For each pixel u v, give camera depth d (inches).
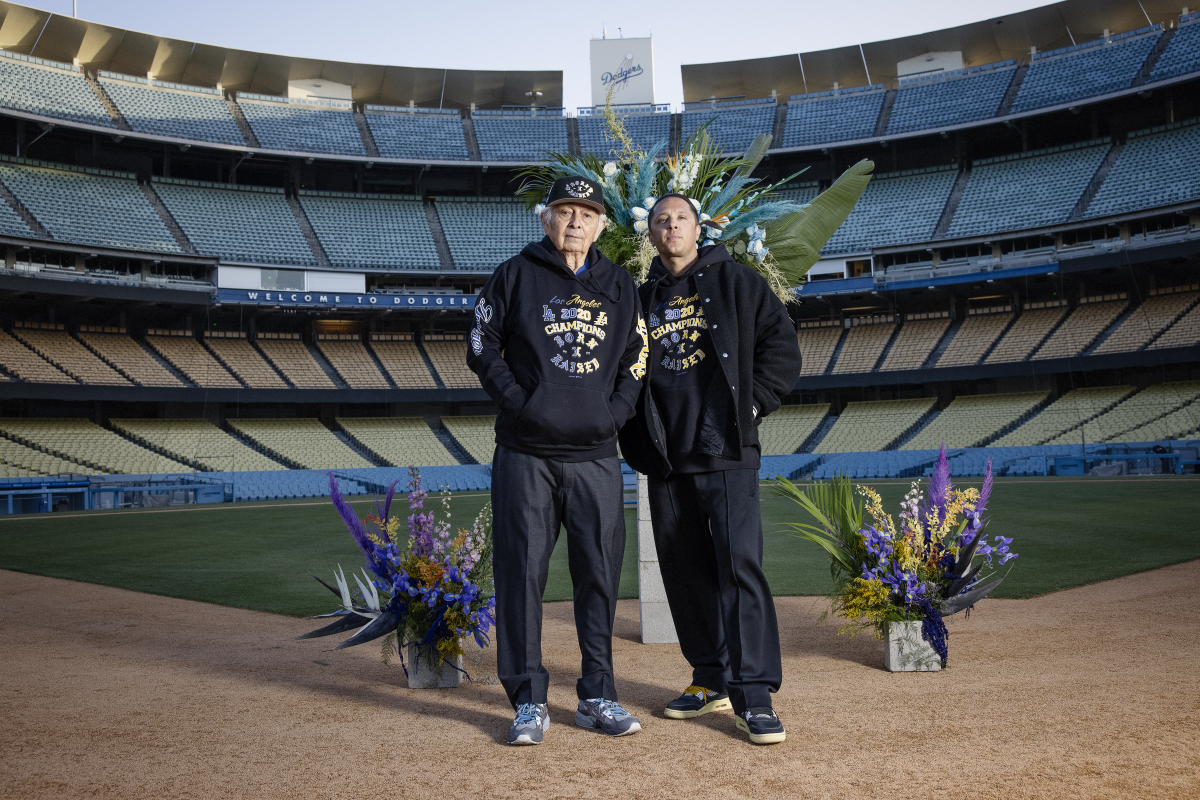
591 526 118.0
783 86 1568.7
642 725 117.3
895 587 150.7
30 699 136.9
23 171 1155.9
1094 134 1301.7
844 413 1288.1
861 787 88.4
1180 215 1114.7
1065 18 1386.6
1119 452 1012.5
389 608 148.0
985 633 179.2
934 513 165.5
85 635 205.0
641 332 122.3
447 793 90.0
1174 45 1223.5
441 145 1445.6
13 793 91.6
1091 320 1175.0
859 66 1519.4
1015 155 1326.3
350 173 1455.5
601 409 114.7
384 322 1360.7
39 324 1129.4
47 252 1088.2
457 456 1252.5
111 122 1205.7
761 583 116.0
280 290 1162.0
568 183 121.3
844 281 1220.5
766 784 90.3
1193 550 307.7
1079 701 120.0
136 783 94.6
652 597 192.9
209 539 489.1
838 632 182.2
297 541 466.6
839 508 173.0
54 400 1122.0
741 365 119.3
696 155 186.4
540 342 117.0
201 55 1373.0
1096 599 216.5
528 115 1531.7
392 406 1341.0
